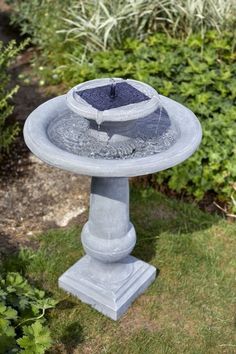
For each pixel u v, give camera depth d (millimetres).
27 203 3777
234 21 4746
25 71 5578
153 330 2865
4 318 2547
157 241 3451
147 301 3035
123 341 2791
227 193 3719
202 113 3941
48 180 4004
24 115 4789
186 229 3553
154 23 4961
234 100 4133
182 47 4559
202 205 3793
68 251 3346
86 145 2574
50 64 5520
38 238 3447
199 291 3104
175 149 2385
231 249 3420
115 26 4836
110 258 2824
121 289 2939
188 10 4758
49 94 5113
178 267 3260
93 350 2740
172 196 3869
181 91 4105
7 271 3146
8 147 4203
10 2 6535
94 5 5105
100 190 2670
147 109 2363
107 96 2457
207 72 4266
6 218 3639
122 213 2758
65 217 3672
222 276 3201
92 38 4926
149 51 4574
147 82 4176
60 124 2756
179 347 2770
